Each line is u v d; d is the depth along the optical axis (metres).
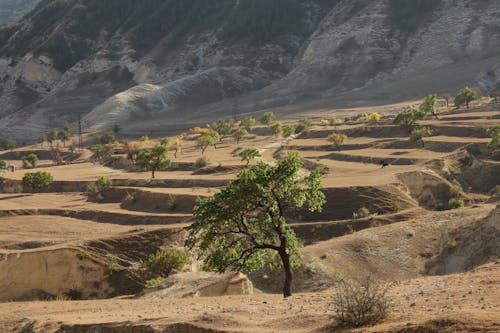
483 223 52.22
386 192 87.44
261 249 29.75
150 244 67.62
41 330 19.75
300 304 18.78
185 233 69.81
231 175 124.00
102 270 61.25
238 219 28.08
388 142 144.50
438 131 146.75
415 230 56.62
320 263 50.44
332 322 13.83
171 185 118.88
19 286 59.94
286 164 27.59
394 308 14.93
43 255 61.34
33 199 116.38
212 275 38.50
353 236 56.75
